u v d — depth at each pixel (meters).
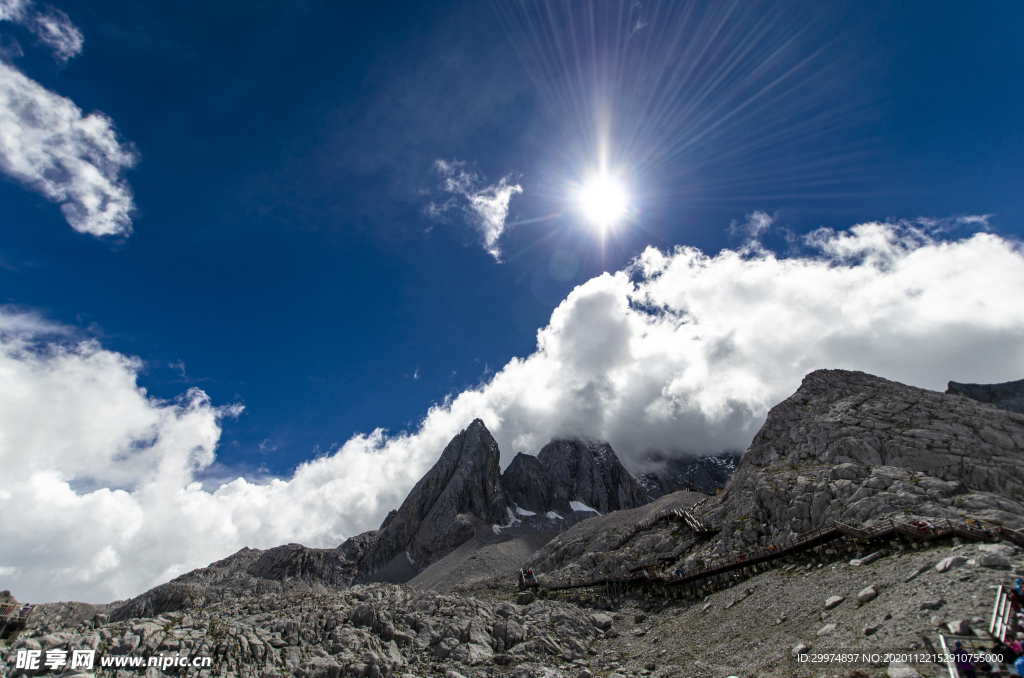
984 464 63.69
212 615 54.66
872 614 33.59
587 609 68.69
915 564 40.38
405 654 52.72
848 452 76.31
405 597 64.88
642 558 84.44
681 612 58.81
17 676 38.34
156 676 41.31
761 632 42.03
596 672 46.91
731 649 41.28
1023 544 38.03
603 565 88.50
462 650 52.69
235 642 47.91
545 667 49.00
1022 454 64.06
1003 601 26.50
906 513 56.19
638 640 54.53
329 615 57.50
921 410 81.19
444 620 58.38
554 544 117.19
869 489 64.44
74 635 43.22
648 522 99.25
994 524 48.16
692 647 45.88
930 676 22.97
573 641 55.84
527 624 59.69
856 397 93.31
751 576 60.22
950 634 26.16
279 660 47.94
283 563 197.38
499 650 54.28
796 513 67.94
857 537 52.00
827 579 47.41
